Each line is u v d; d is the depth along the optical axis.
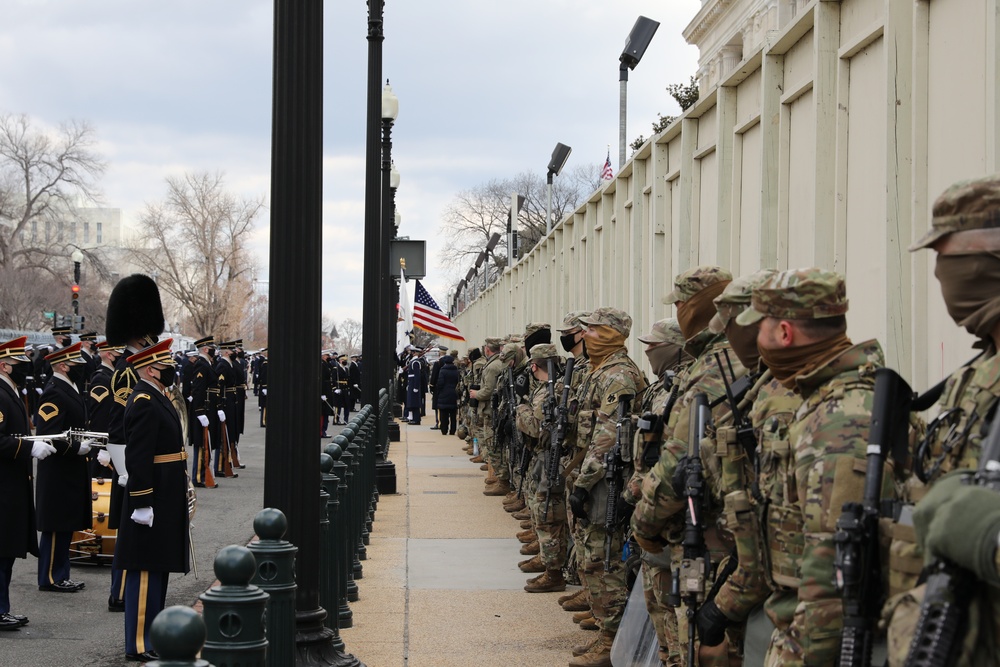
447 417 29.97
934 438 2.89
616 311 7.51
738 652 4.50
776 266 7.36
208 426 17.97
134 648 7.61
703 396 4.75
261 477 19.58
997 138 4.60
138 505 7.54
